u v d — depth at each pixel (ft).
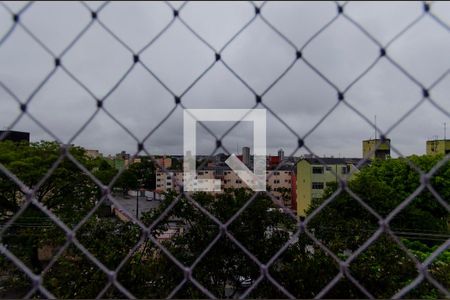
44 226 32.60
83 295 19.01
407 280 22.47
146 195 56.59
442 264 24.86
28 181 41.19
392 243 23.08
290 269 22.21
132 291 19.21
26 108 4.25
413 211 52.85
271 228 25.94
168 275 21.59
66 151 4.49
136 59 4.57
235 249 24.61
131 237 23.16
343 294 17.78
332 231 25.48
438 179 64.23
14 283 31.45
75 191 43.62
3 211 43.09
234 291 24.79
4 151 44.68
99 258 20.27
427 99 4.40
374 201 50.70
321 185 74.13
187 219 25.17
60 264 21.65
